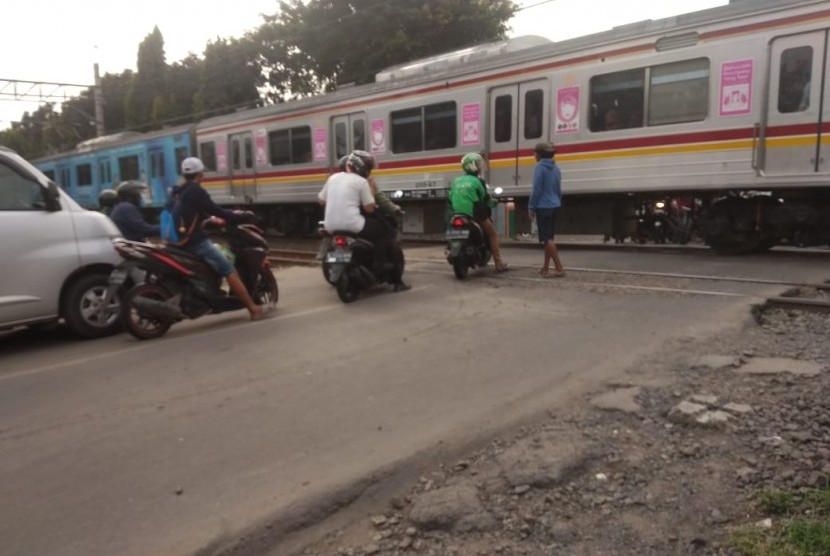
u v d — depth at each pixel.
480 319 6.58
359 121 15.85
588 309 6.72
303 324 6.75
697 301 6.77
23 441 4.07
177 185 6.99
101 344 6.53
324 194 7.84
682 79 10.16
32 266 6.39
